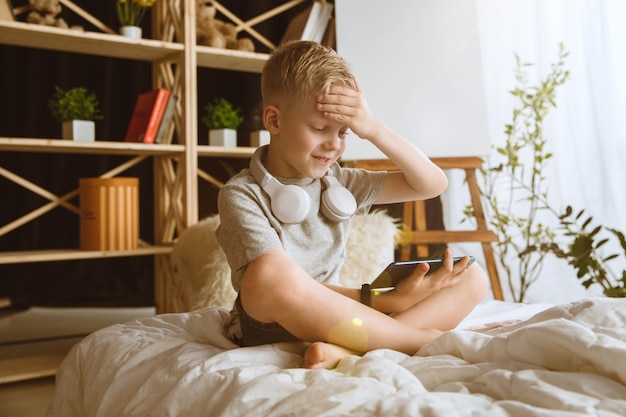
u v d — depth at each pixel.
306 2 3.15
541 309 1.47
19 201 2.92
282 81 1.06
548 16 2.78
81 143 2.25
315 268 1.13
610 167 2.65
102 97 3.00
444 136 2.57
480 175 2.95
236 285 1.05
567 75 2.60
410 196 1.23
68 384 1.13
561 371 0.77
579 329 0.76
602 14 2.64
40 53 2.89
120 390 0.97
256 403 0.74
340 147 1.09
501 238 2.90
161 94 2.42
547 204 2.78
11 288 2.99
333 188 1.14
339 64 1.07
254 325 0.99
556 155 2.80
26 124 2.88
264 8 3.14
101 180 2.33
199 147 2.45
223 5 3.11
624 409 0.63
